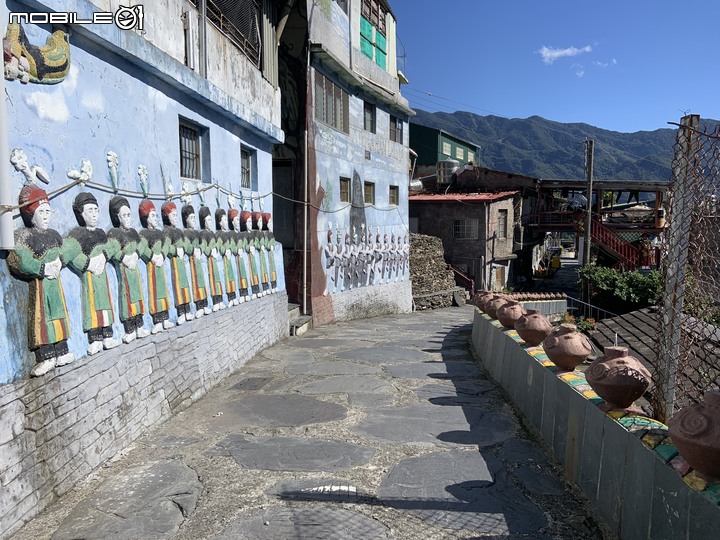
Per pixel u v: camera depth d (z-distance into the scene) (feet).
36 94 12.72
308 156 44.73
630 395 11.64
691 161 10.99
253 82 31.12
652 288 54.49
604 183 89.76
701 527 7.95
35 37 12.66
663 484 9.19
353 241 54.90
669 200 11.72
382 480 14.11
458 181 96.43
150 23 19.13
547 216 97.45
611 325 32.19
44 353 12.37
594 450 12.48
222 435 17.62
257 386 24.39
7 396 11.19
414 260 74.74
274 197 45.93
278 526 11.77
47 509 12.39
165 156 20.16
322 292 48.44
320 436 17.56
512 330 24.85
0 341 11.14
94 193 15.17
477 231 82.17
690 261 11.30
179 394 20.33
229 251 26.81
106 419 15.17
